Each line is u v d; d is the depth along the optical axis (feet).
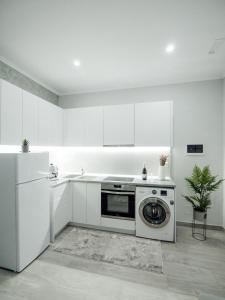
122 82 10.60
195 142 10.04
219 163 9.71
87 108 10.82
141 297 5.18
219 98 9.72
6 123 6.92
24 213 6.40
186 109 10.19
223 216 9.52
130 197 8.94
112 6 5.01
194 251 7.54
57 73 9.39
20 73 8.98
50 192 8.21
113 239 8.53
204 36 6.35
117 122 10.22
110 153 11.44
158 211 8.59
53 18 5.46
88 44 6.85
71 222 10.11
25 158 6.48
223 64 8.41
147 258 7.02
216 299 3.49
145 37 6.43
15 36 6.33
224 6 4.99
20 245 6.20
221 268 6.45
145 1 4.85
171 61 8.16
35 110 8.71
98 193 9.48
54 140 10.36
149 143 9.72
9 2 4.85
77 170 12.07
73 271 6.28
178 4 4.95
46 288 5.50
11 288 5.50
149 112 9.73
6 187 6.23
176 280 5.84
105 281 5.80
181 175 10.23
